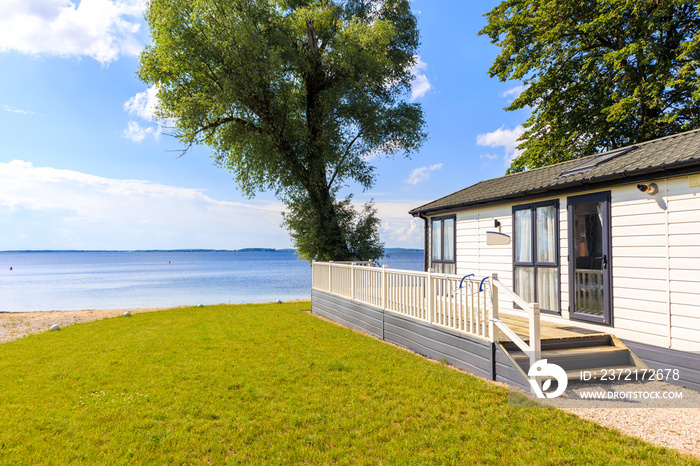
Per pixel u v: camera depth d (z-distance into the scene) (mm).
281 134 16703
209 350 7559
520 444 3543
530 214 7680
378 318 8930
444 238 10516
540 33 16703
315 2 18516
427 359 6773
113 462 3361
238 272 63156
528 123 18844
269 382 5500
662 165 5094
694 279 4945
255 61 15492
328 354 7113
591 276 6461
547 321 7199
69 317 13938
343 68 17344
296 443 3676
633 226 5715
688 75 12922
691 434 3740
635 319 5652
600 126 15461
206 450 3555
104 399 4883
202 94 15828
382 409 4461
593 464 3172
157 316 13070
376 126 18500
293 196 17906
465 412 4344
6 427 4074
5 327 11695
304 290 31781
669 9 13375
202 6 15352
